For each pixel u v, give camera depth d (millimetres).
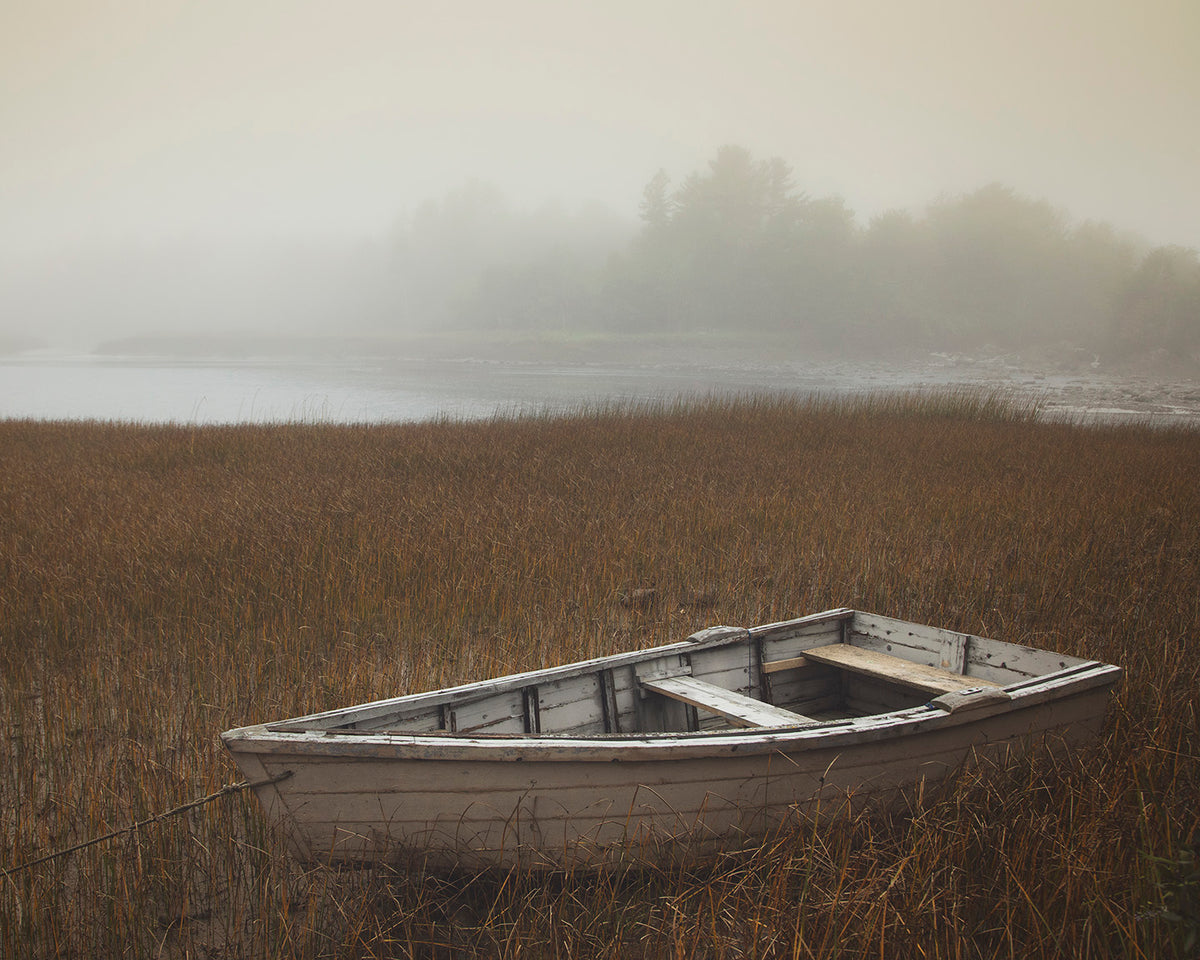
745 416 20203
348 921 3232
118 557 7574
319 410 31844
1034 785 3848
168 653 5781
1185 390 42969
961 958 2973
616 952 2979
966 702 3783
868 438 16656
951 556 8039
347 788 3098
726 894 3244
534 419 20219
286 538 8133
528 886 3365
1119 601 6816
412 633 6156
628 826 3301
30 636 5992
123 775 4137
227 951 3166
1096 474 12828
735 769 3350
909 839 3547
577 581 7340
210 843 3625
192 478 11688
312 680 5266
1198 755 4168
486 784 3160
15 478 11516
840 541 8602
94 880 3393
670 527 9180
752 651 4969
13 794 4125
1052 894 3191
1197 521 9719
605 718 4297
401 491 10633
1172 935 2838
